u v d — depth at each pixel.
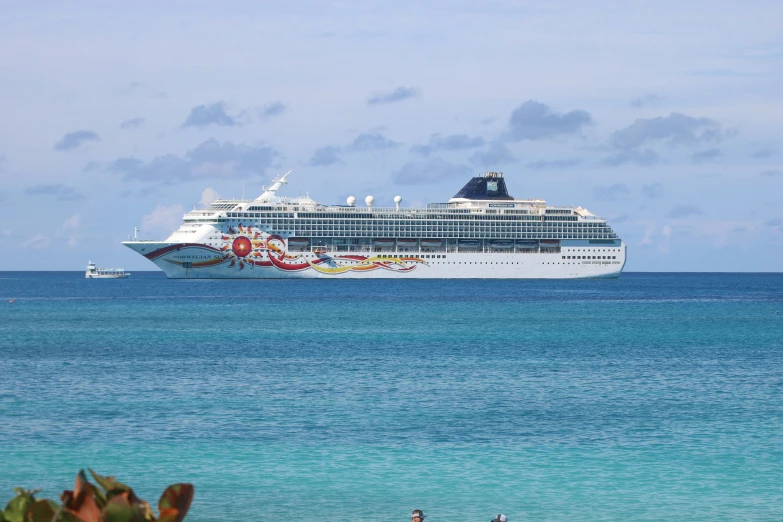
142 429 67.38
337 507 48.72
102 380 92.38
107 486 14.73
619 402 80.25
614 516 47.41
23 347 126.25
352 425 69.44
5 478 53.56
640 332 155.50
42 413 73.50
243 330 156.12
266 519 46.69
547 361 110.75
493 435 66.19
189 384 89.75
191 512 47.75
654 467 57.00
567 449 61.78
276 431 67.12
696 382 92.75
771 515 47.56
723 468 56.81
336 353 119.06
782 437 65.50
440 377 95.50
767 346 131.25
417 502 49.75
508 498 50.44
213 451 60.59
